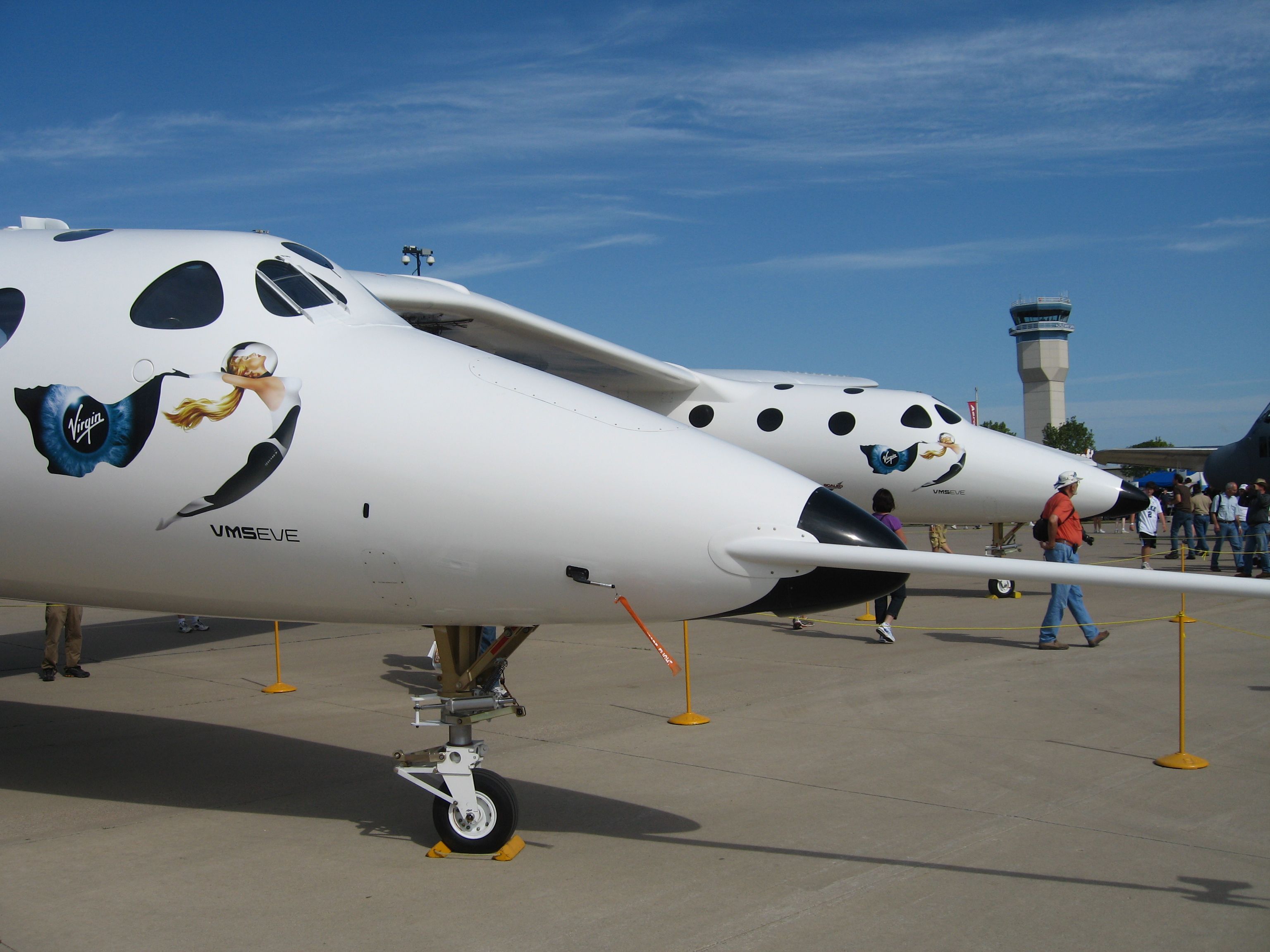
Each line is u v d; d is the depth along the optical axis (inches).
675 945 146.0
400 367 177.2
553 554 167.3
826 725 287.6
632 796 221.8
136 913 158.6
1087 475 549.0
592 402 179.0
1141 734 273.0
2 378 179.9
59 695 347.6
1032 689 333.7
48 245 197.9
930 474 554.3
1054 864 178.7
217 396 173.0
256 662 417.1
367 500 168.4
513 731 283.9
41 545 185.0
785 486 170.9
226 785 234.1
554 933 150.1
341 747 271.9
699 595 167.5
